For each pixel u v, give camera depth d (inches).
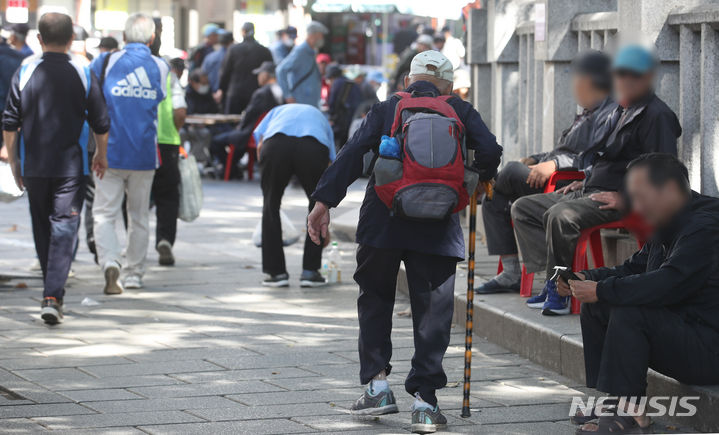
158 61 990.4
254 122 1988.2
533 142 1088.2
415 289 588.4
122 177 981.8
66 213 852.6
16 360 737.0
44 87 848.3
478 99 1241.4
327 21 3294.8
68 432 575.8
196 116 2053.4
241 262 1158.3
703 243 542.9
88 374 702.5
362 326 603.5
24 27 1612.9
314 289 1008.9
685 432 562.6
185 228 1409.9
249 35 2118.6
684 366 551.5
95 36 3193.9
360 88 2397.9
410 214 555.5
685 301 561.6
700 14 773.9
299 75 1857.8
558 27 992.2
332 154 1008.2
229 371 710.5
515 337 754.8
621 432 555.8
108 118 881.5
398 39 2984.7
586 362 582.9
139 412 614.9
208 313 896.3
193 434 573.6
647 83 727.1
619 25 842.8
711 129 781.3
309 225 585.3
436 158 556.7
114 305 928.3
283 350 768.9
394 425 594.2
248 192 1829.5
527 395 651.5
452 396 649.6
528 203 795.4
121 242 1264.8
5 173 894.4
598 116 773.3
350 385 676.7
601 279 592.1
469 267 601.3
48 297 841.5
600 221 744.3
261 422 596.7
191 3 3641.7
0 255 1186.6
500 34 1153.4
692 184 807.1
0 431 577.0
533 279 868.0
